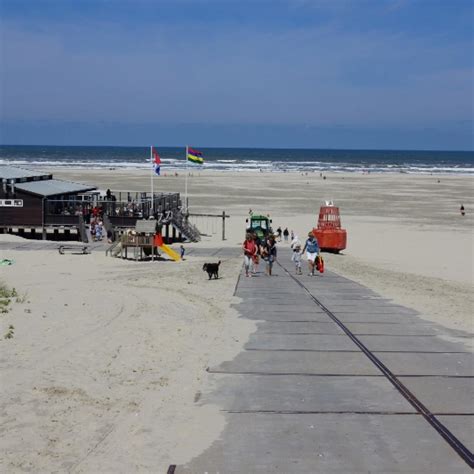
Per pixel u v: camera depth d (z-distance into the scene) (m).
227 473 6.04
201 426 7.26
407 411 7.77
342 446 6.68
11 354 10.41
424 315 14.74
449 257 36.19
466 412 7.75
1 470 6.11
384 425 7.29
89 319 13.56
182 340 11.66
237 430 7.13
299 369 9.65
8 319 13.49
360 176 125.12
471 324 13.63
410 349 11.02
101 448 6.68
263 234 37.69
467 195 83.31
